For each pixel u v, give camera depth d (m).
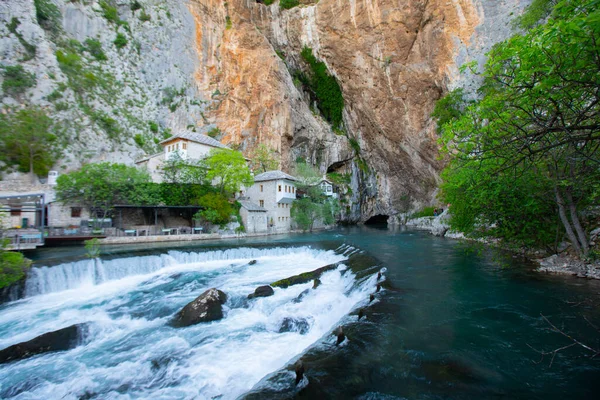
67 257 14.54
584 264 11.62
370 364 5.66
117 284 14.32
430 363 5.71
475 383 5.09
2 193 24.53
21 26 34.88
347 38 41.88
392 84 39.38
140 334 8.74
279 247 20.50
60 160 32.69
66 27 43.00
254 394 4.73
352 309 8.71
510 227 13.28
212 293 10.16
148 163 37.06
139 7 50.84
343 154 53.56
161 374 6.59
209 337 8.28
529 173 10.20
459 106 29.91
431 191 48.19
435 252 19.22
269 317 9.52
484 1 29.14
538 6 17.14
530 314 8.12
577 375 5.30
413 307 8.75
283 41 51.44
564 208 11.89
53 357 7.50
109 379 6.51
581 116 3.72
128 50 48.22
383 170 53.06
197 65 51.72
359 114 48.47
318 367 5.54
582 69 3.62
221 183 32.50
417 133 39.78
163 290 13.16
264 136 48.09
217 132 49.38
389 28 36.50
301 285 12.19
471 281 11.59
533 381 5.15
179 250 17.97
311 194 42.09
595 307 8.40
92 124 37.69
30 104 33.22
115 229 25.67
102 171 25.86
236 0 50.66
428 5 32.56
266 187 37.31
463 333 7.02
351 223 53.78
